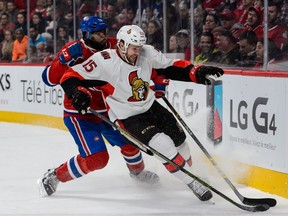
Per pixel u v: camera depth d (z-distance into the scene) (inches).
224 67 253.9
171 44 297.9
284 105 183.8
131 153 197.8
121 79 175.3
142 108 177.9
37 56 395.2
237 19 255.3
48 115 370.3
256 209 163.3
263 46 239.0
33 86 382.3
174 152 170.4
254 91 199.3
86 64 175.6
